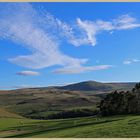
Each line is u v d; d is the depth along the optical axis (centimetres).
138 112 4038
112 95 4400
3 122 5031
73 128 3153
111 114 4250
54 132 3027
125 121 3147
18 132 3431
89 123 3447
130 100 4172
